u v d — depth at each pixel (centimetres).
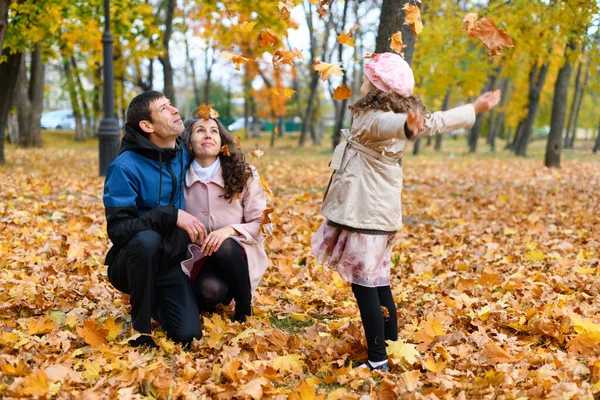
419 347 327
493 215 833
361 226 293
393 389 266
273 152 2603
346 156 299
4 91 1349
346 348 324
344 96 300
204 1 1391
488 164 1958
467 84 1488
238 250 360
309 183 1226
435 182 1325
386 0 645
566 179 1373
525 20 1020
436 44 1406
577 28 993
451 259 557
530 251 577
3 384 269
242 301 371
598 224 742
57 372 280
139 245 322
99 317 377
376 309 298
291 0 330
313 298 430
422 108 288
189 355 310
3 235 588
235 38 1716
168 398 265
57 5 1188
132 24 1398
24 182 975
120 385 277
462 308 402
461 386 276
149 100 336
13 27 1224
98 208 792
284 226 697
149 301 328
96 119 3772
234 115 6569
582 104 4509
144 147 337
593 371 283
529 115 2458
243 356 315
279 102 3572
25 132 2320
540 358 308
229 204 367
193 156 366
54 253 539
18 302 389
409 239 666
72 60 3209
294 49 306
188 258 353
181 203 360
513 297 437
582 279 471
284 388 286
